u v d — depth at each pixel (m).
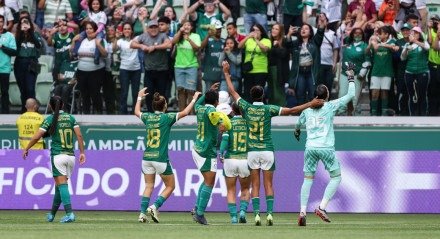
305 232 30.58
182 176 46.34
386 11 53.44
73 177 47.00
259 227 33.50
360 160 46.12
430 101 51.41
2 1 54.94
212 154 35.12
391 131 51.12
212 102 35.22
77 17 56.19
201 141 35.06
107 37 53.06
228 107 40.28
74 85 52.69
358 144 51.47
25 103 53.09
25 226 33.81
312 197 45.91
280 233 29.83
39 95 55.53
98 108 52.94
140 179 46.59
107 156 47.06
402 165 46.09
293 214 45.09
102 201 46.72
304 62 50.53
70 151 36.47
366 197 45.88
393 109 51.84
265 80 50.66
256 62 50.41
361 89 51.66
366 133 51.38
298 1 53.81
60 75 52.94
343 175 46.03
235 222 36.53
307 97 50.97
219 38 51.28
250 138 34.84
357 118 51.38
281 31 50.72
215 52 51.16
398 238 27.95
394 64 50.97
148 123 36.06
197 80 52.09
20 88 52.97
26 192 47.09
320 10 53.84
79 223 36.12
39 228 32.31
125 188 46.59
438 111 51.47
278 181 46.44
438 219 41.44
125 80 51.75
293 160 46.47
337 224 36.66
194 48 50.84
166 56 51.16
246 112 34.78
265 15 54.06
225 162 35.94
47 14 57.00
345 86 51.66
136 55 51.62
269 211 34.94
